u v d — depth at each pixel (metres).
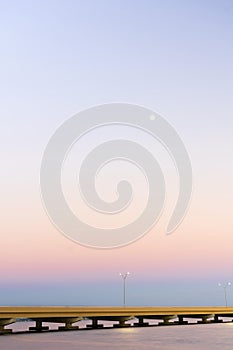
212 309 122.38
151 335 77.62
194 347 56.12
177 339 68.75
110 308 100.19
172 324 120.06
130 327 108.38
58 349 53.78
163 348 54.69
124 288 111.62
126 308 103.38
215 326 112.81
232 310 127.44
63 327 95.25
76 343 62.03
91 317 106.38
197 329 97.81
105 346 57.66
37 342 64.19
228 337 72.44
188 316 126.44
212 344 59.94
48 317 89.81
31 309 85.81
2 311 81.19
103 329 99.88
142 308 106.56
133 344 60.25
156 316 118.50
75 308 93.56
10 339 70.31
